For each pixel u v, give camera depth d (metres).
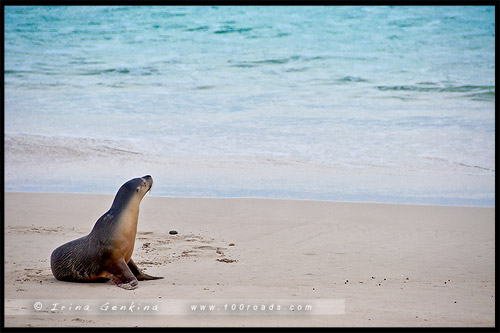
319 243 15.93
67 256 10.80
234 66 38.16
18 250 14.05
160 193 23.25
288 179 25.55
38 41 38.75
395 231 17.50
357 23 39.59
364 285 11.30
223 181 25.12
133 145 29.81
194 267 12.81
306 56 38.31
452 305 9.55
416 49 38.28
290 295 10.05
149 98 35.44
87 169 26.61
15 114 33.22
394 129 31.59
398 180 25.62
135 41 39.69
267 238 16.47
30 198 21.41
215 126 32.28
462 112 32.81
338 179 25.62
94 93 35.84
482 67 36.56
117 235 10.64
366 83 35.97
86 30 40.25
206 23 40.16
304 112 33.62
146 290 10.25
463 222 18.75
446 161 27.83
